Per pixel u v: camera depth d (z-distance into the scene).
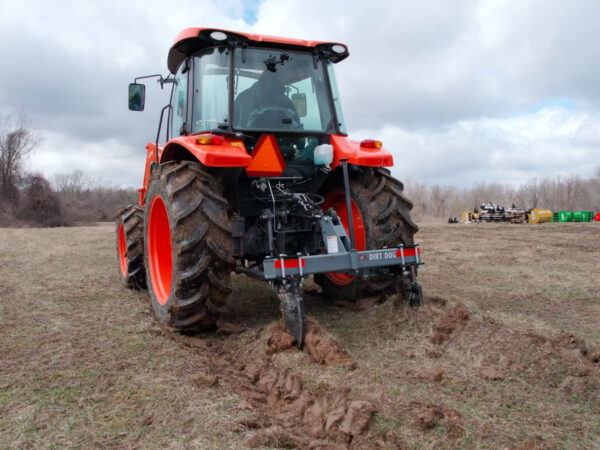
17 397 2.39
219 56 3.79
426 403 2.26
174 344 3.24
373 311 3.70
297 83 4.02
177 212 3.24
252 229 3.82
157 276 4.02
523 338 2.91
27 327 3.62
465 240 9.72
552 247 8.32
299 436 2.03
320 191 4.47
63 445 1.95
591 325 3.48
